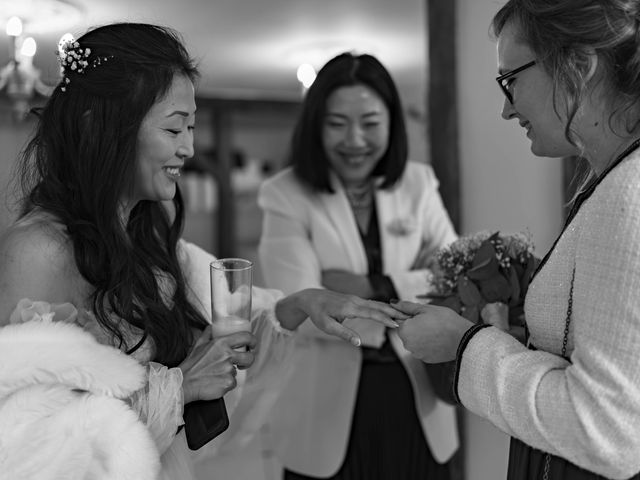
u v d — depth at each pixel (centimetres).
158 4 232
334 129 180
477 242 142
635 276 71
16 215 116
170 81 108
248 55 281
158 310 114
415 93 246
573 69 80
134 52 106
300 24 260
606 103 82
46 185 109
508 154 202
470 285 131
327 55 273
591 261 76
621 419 72
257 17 253
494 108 204
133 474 93
